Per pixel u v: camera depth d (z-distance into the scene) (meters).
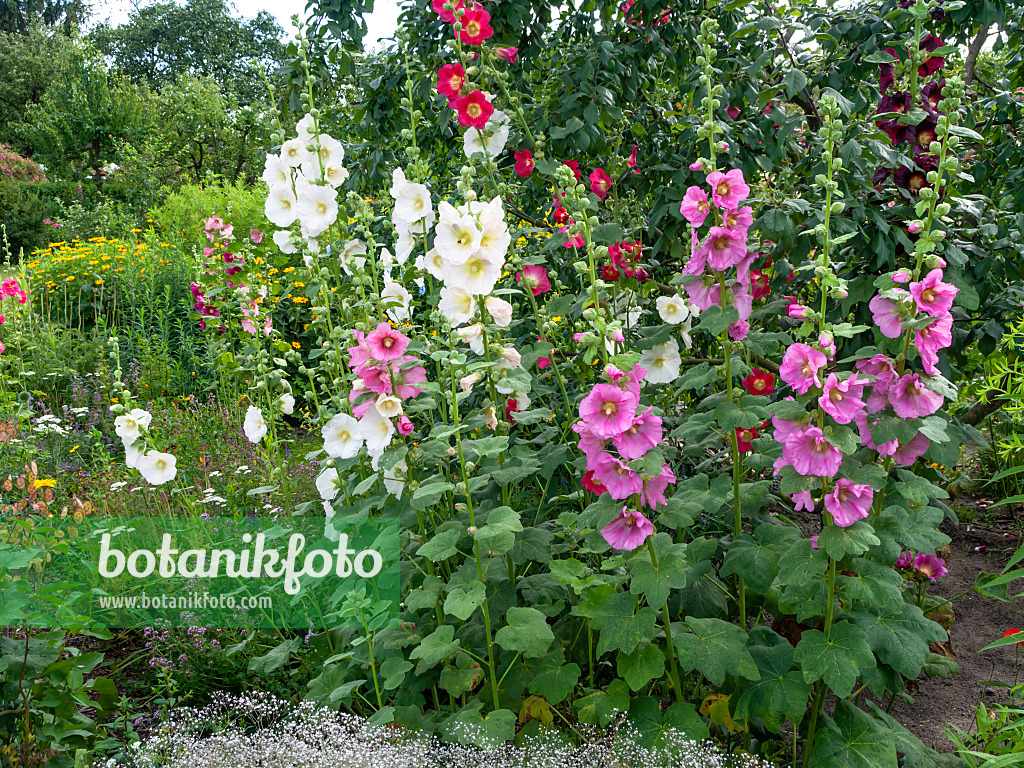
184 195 12.85
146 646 3.05
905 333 1.95
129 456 3.22
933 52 2.79
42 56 27.70
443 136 3.91
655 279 3.70
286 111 3.65
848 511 1.88
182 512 4.04
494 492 2.68
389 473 2.43
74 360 6.75
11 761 2.14
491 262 2.17
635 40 3.55
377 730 2.14
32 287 8.02
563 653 2.27
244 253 6.05
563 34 3.64
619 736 2.06
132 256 8.48
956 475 4.35
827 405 1.80
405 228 2.89
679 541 2.65
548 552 2.39
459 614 1.92
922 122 2.75
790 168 3.51
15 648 2.30
